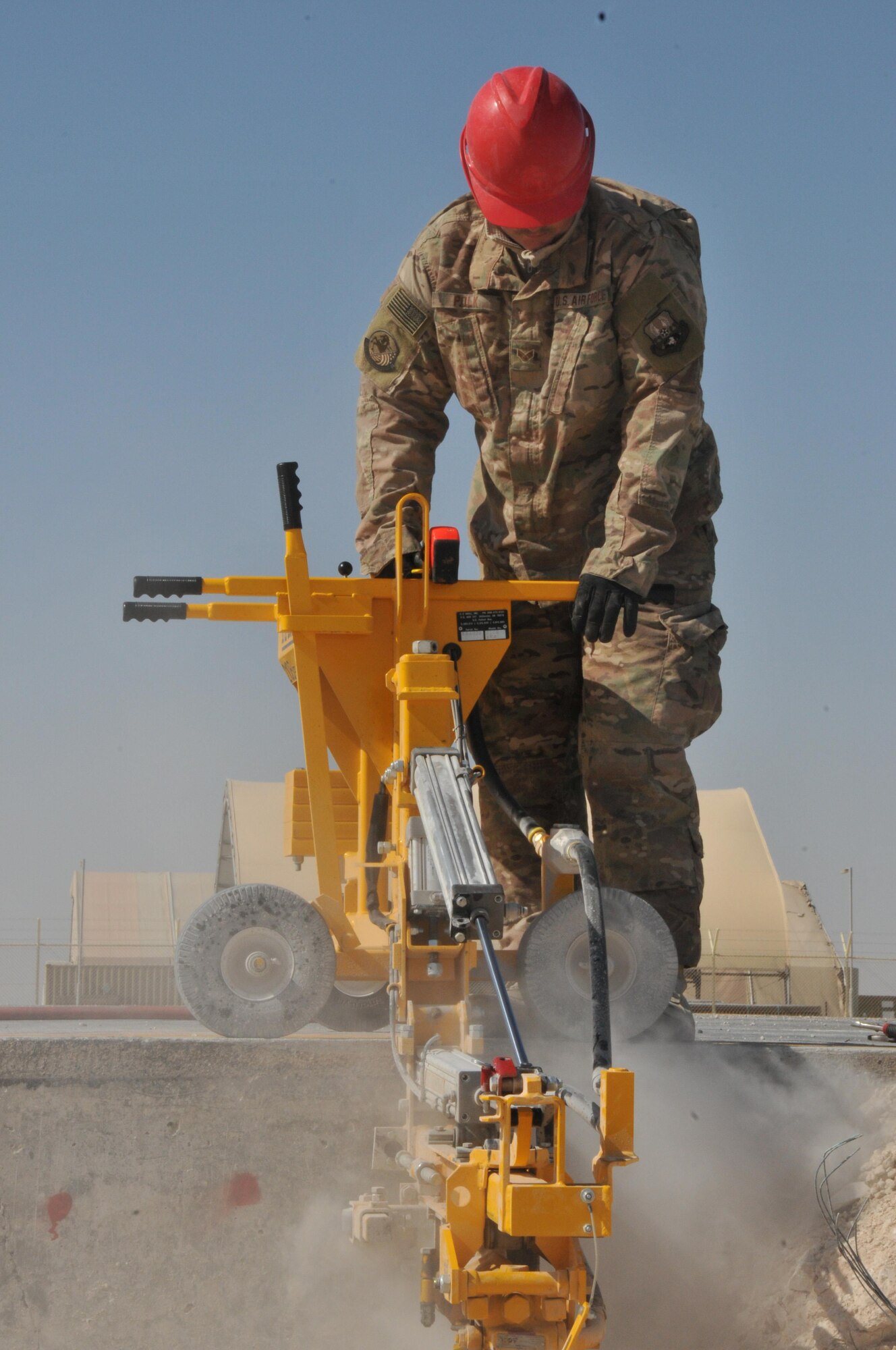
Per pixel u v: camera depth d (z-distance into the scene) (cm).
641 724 538
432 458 596
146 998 2064
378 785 496
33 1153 424
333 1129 434
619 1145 295
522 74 515
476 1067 342
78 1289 421
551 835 384
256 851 2261
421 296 579
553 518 595
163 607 506
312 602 487
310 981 452
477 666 489
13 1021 793
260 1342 425
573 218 535
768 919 2267
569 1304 308
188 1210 427
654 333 541
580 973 454
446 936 412
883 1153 464
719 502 598
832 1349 407
